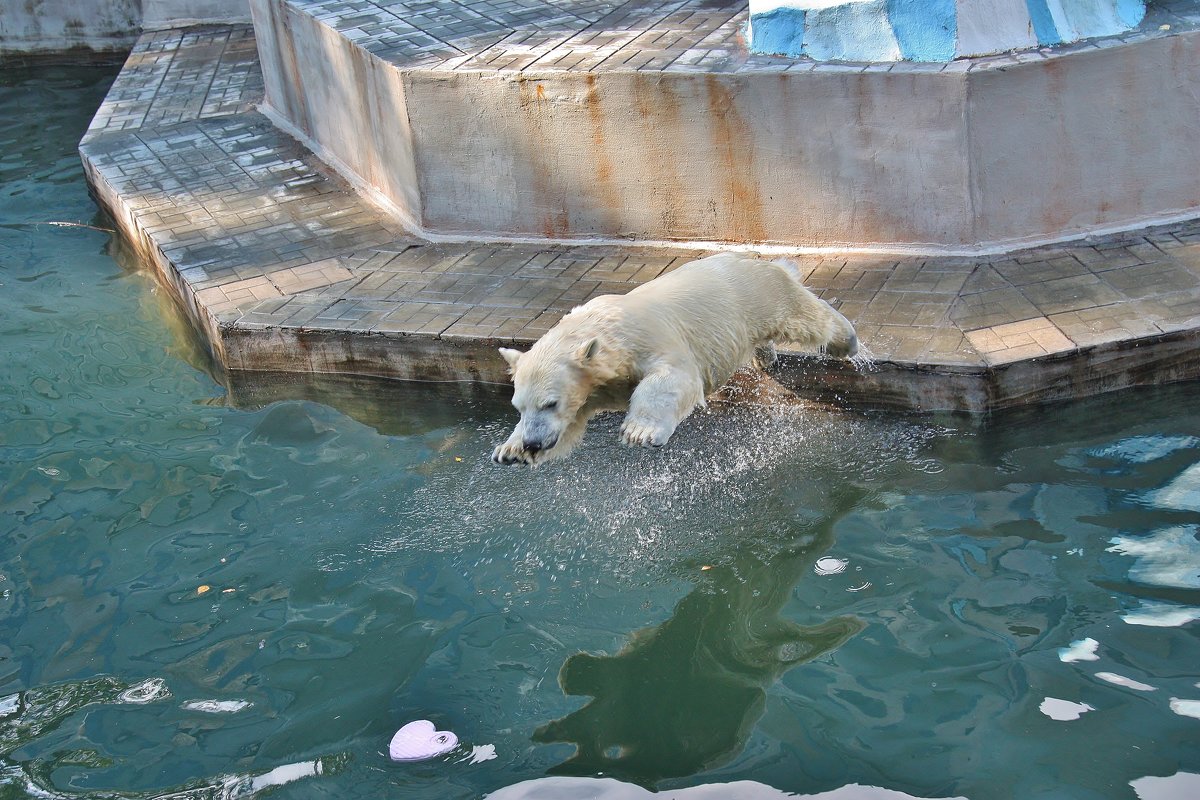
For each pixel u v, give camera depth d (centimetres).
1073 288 579
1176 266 584
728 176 661
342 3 861
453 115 697
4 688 424
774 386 569
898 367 538
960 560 441
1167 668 374
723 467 522
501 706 391
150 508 535
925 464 509
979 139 604
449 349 611
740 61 651
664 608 435
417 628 436
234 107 1006
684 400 442
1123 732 351
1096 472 487
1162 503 459
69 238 877
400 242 737
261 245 747
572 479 525
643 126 663
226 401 637
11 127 1109
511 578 461
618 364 453
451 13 817
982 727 359
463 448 566
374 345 623
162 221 793
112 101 1053
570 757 364
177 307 755
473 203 721
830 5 629
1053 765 342
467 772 362
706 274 507
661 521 488
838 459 520
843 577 440
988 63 596
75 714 406
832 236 656
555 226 711
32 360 690
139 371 678
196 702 407
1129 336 527
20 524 529
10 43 1271
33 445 596
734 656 404
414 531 498
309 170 863
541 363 441
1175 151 614
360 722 389
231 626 448
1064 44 606
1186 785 329
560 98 670
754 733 367
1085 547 438
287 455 575
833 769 348
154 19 1248
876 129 619
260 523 516
